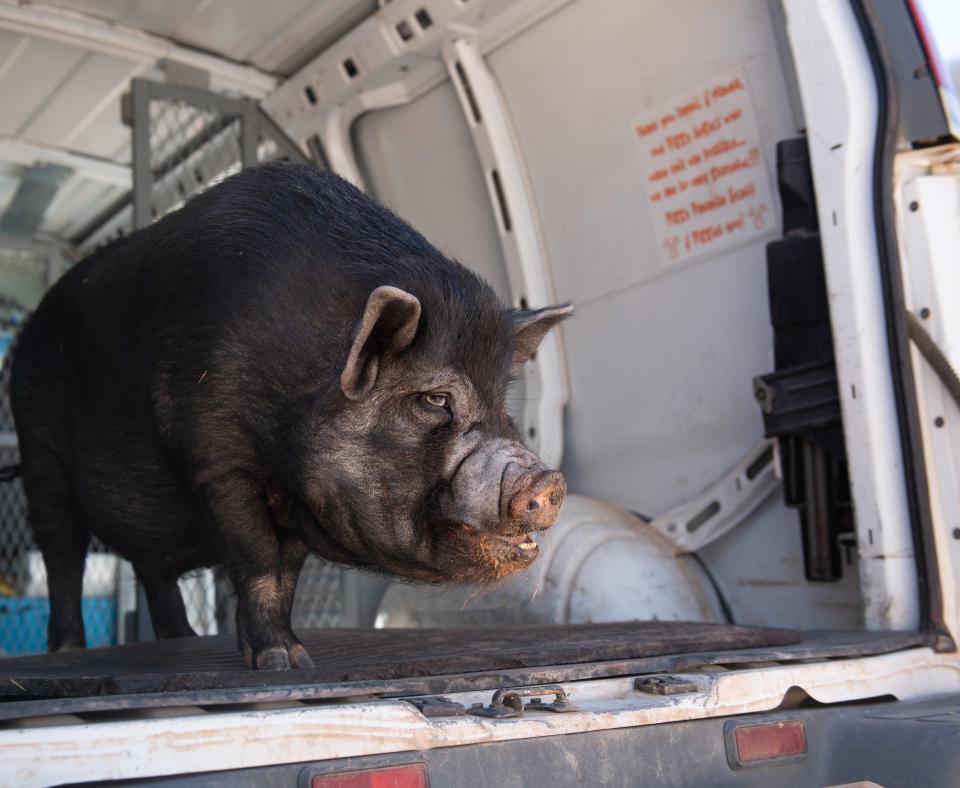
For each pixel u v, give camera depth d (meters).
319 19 2.13
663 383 1.94
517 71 2.06
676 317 1.92
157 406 1.23
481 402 1.09
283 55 2.26
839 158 1.50
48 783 0.71
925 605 1.37
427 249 1.20
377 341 1.05
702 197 1.86
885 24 1.50
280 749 0.78
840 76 1.50
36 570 2.68
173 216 1.35
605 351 2.04
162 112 2.19
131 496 1.46
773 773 1.02
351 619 2.23
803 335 1.63
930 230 1.47
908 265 1.48
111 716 0.78
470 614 1.89
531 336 1.27
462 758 0.84
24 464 1.71
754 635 1.28
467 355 1.09
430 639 1.39
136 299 1.34
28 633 2.65
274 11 2.09
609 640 1.23
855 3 1.51
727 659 1.11
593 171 2.01
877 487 1.45
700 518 1.85
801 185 1.65
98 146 2.58
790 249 1.64
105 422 1.44
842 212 1.49
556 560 1.81
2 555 2.65
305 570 2.31
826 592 1.71
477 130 2.08
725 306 1.85
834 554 1.60
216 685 0.93
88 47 2.14
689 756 0.97
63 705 0.75
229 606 2.29
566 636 1.35
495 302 1.16
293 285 1.14
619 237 1.99
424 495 1.07
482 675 0.97
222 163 2.28
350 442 1.08
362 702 0.85
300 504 1.19
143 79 2.10
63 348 1.58
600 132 1.98
